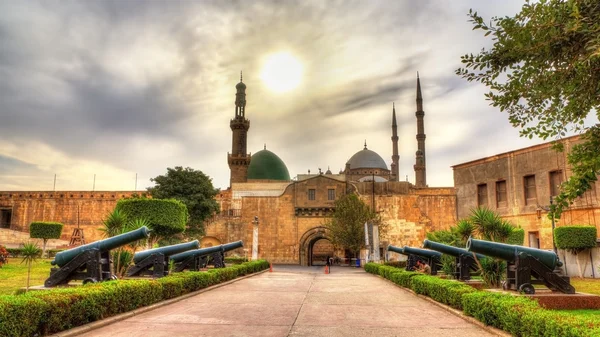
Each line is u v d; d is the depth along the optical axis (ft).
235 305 42.80
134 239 43.42
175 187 156.97
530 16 22.02
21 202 203.92
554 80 22.27
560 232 92.73
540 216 112.37
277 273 103.40
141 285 38.68
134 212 103.81
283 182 218.18
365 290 59.06
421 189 171.01
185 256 73.20
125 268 57.00
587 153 22.80
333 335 28.58
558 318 23.04
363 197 171.32
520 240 94.99
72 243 179.22
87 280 40.37
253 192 199.00
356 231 154.10
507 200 123.54
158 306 40.78
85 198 201.98
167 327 30.76
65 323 27.61
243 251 171.53
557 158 109.50
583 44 20.61
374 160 271.69
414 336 28.55
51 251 144.15
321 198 173.99
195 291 53.26
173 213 107.65
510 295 33.01
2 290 52.34
